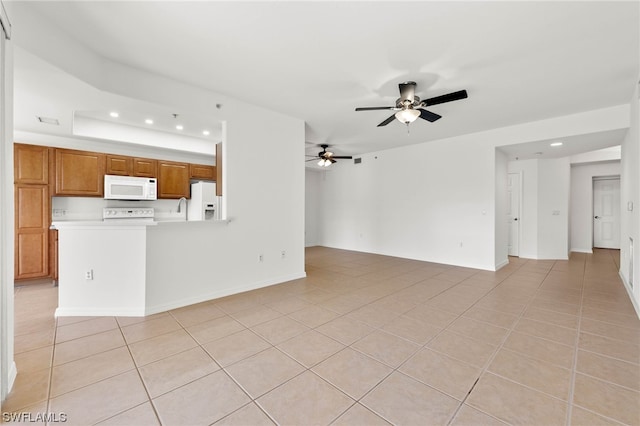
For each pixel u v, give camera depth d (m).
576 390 1.75
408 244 6.38
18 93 2.76
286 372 1.96
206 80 3.18
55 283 4.16
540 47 2.51
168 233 3.19
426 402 1.65
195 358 2.13
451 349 2.27
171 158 5.48
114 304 3.00
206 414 1.56
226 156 3.66
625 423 1.48
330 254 6.98
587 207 7.08
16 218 3.93
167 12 2.08
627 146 3.97
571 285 4.10
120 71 2.81
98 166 4.56
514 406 1.61
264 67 2.89
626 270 4.01
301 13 2.09
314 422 1.50
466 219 5.41
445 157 5.70
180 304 3.26
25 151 3.98
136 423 1.50
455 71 2.95
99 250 2.97
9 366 1.76
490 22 2.18
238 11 2.06
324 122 4.68
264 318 2.91
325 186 8.43
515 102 3.76
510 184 6.54
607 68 2.87
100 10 2.05
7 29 1.69
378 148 6.68
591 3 1.97
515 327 2.67
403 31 2.30
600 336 2.47
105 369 1.98
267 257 4.13
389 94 3.54
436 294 3.71
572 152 5.50
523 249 6.37
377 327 2.69
